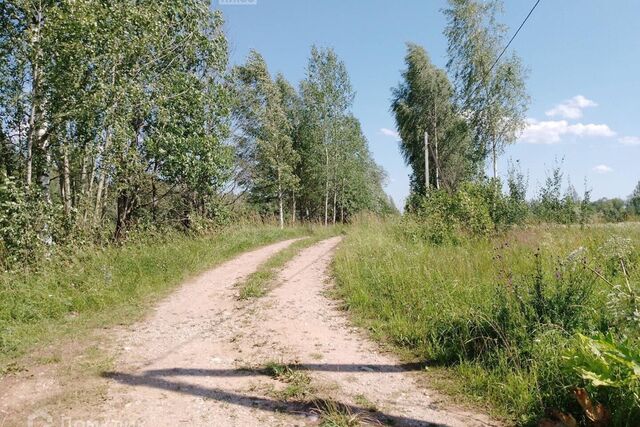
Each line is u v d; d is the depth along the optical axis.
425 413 3.79
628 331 4.20
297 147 36.62
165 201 18.58
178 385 4.30
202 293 8.58
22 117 10.41
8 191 8.80
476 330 5.00
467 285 6.61
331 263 11.47
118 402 3.92
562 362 3.86
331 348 5.40
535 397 3.75
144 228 13.78
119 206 15.74
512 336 4.68
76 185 13.62
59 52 10.06
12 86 10.02
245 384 4.34
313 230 24.34
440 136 29.69
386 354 5.22
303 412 3.78
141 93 13.07
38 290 7.18
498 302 5.38
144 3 13.27
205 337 5.85
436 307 6.02
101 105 11.27
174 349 5.36
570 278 5.50
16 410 3.74
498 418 3.71
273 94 26.39
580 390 3.28
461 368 4.52
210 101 16.78
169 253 11.24
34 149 10.71
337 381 4.42
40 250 8.80
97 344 5.50
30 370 4.63
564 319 4.79
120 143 12.51
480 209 13.53
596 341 3.48
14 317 6.33
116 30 11.41
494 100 22.58
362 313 6.77
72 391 4.13
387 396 4.11
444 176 28.67
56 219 9.98
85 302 7.18
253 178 26.73
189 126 16.00
